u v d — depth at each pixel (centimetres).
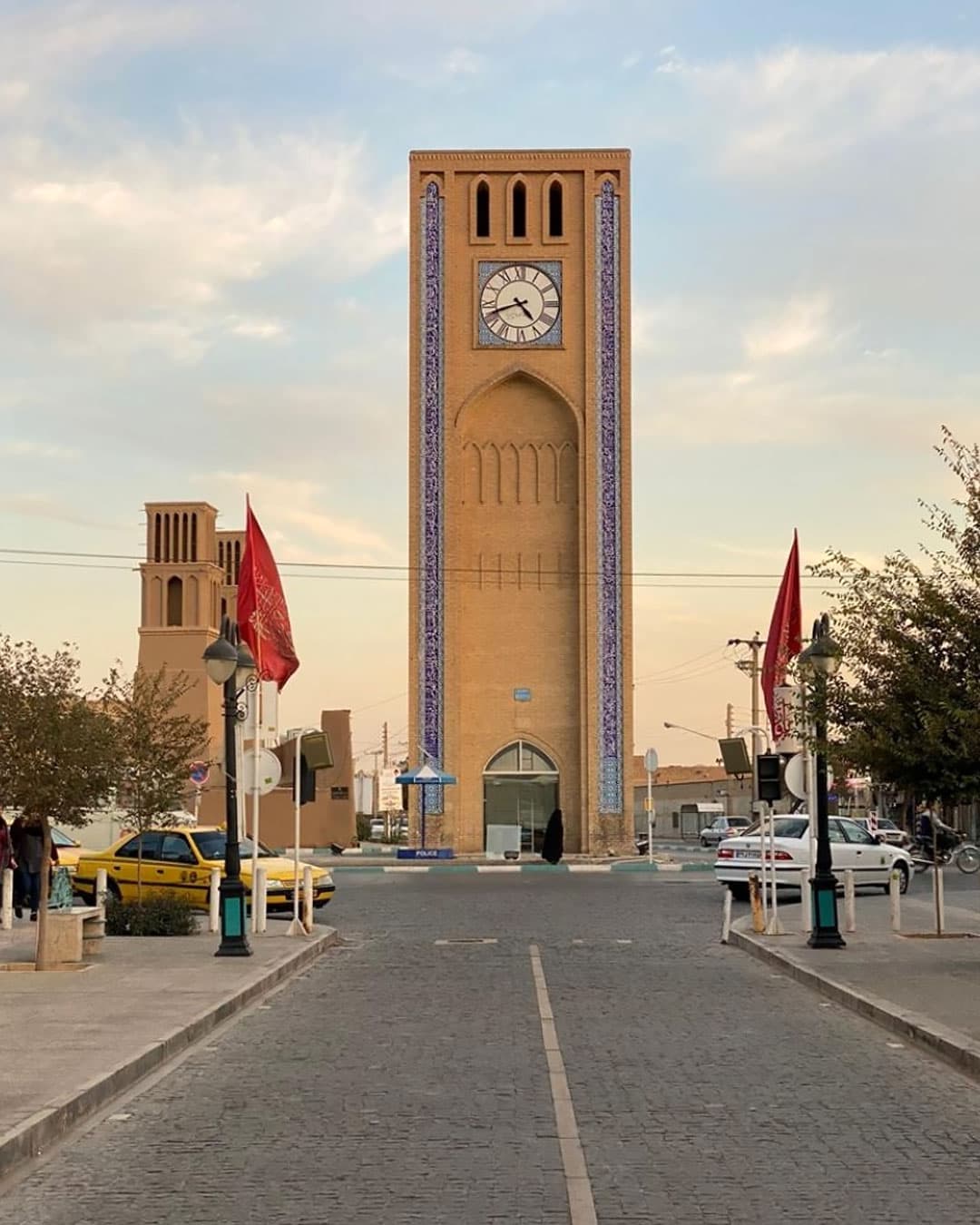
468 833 5494
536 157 5609
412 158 5606
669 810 10238
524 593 5572
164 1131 997
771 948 2192
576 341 5575
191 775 3578
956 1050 1251
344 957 2223
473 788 5512
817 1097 1102
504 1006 1648
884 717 1941
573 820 5497
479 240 5594
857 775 2214
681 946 2391
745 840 3369
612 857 5331
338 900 3425
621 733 5431
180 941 2331
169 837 2908
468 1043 1377
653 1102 1082
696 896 3553
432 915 3012
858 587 1962
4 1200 816
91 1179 864
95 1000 1603
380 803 8600
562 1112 1040
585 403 5534
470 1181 841
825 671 1992
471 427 5616
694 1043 1380
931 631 1897
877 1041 1394
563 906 3247
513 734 5525
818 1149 925
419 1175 857
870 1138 958
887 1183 835
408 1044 1370
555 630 5556
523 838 5497
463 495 5588
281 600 2731
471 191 5616
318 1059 1291
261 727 2623
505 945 2406
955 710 1778
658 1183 835
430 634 5447
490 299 5581
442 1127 994
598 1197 804
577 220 5612
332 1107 1069
